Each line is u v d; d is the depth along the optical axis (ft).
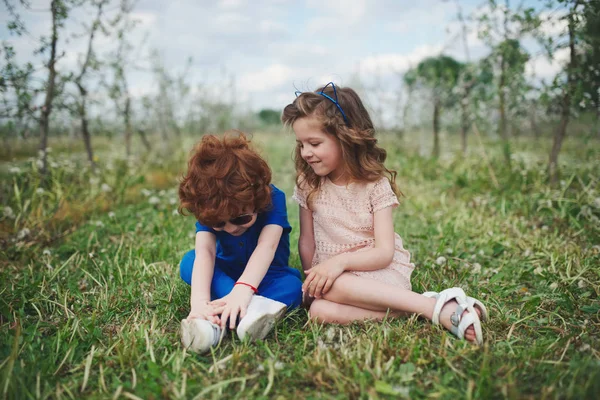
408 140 25.81
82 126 15.79
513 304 6.89
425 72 21.70
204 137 5.98
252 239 6.64
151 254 9.20
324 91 6.64
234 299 5.84
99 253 9.25
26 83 11.87
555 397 4.20
